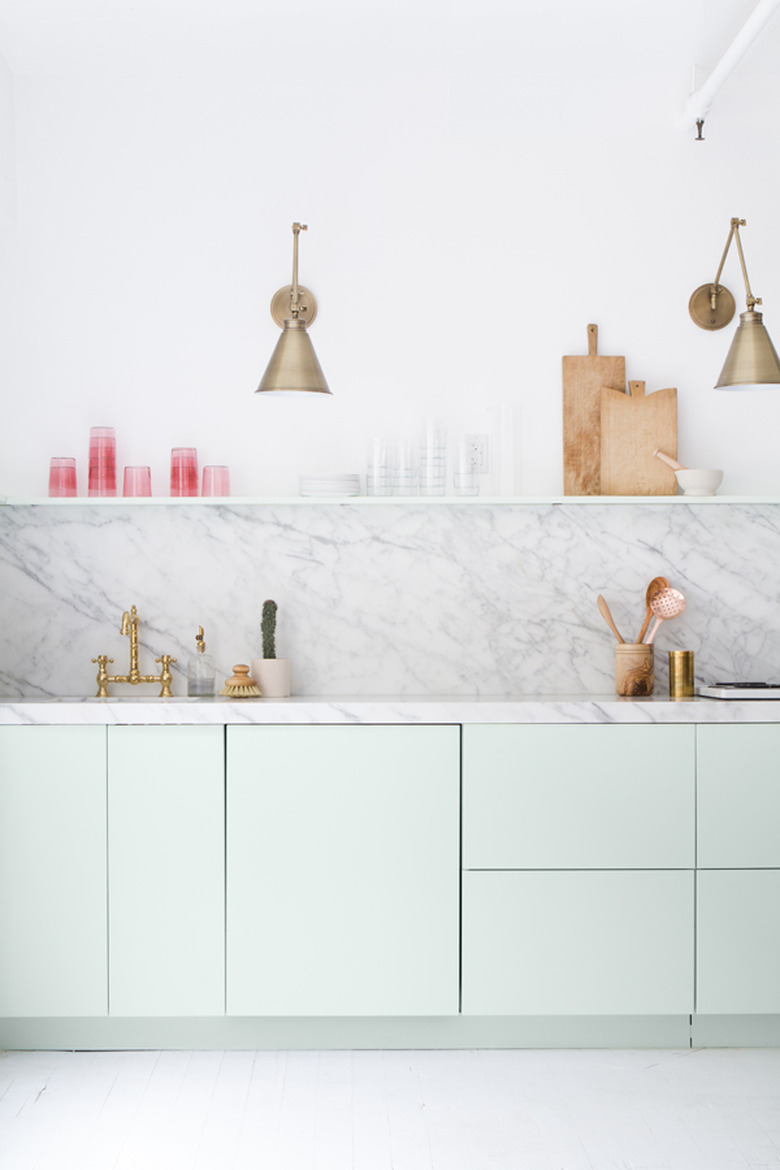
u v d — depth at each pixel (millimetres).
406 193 3254
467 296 3256
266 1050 2762
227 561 3234
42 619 3217
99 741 2699
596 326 3256
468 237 3258
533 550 3258
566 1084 2541
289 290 3236
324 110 3250
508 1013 2693
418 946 2689
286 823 2695
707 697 2953
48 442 3223
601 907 2707
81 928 2688
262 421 3240
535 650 3252
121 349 3236
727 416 3268
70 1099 2455
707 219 3270
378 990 2688
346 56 3146
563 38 3062
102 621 3221
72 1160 2164
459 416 3250
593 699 2986
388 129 3256
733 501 3094
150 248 3242
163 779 2695
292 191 3250
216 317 3244
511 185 3264
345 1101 2443
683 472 3117
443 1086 2527
